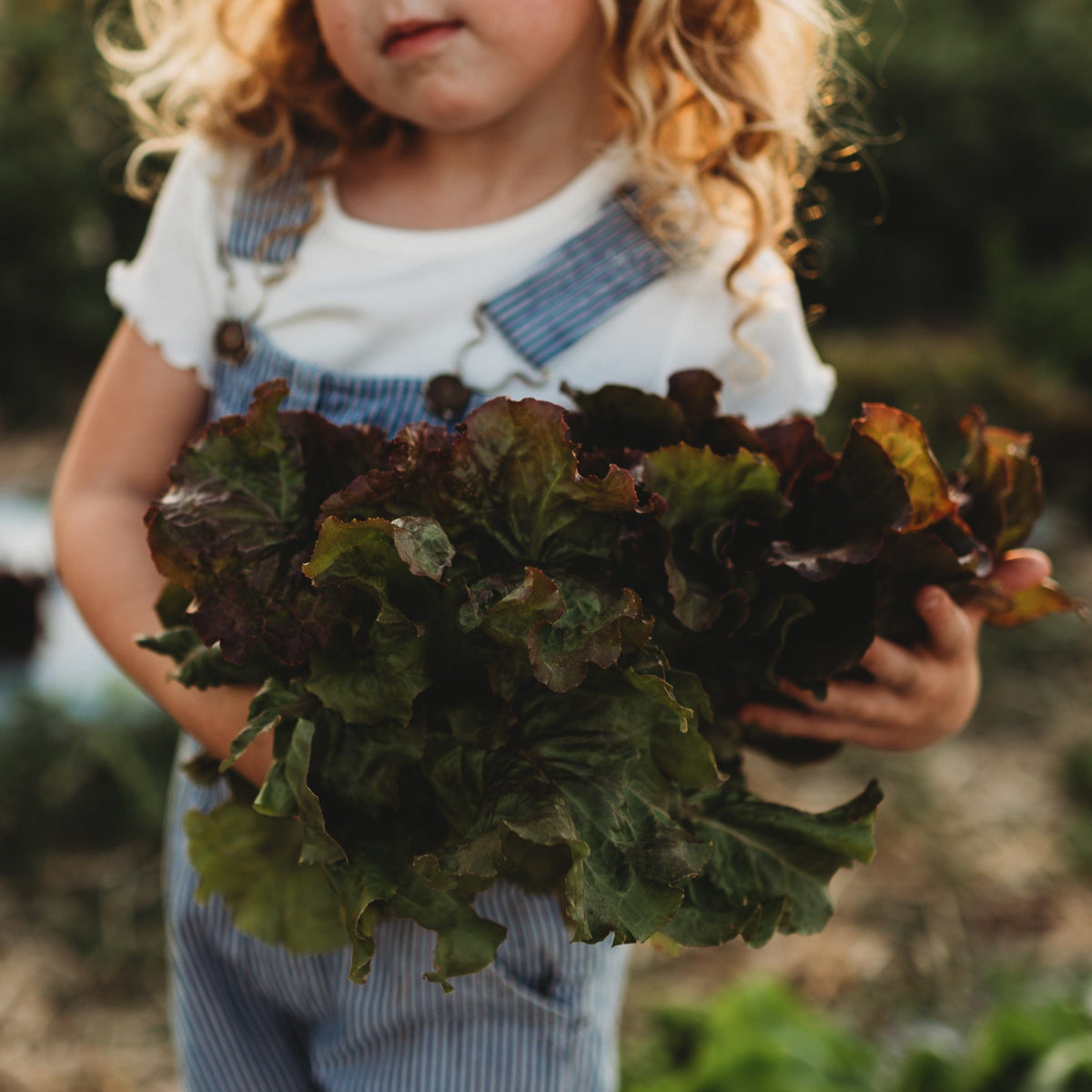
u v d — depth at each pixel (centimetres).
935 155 523
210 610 77
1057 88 535
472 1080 98
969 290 538
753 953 201
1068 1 582
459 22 92
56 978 186
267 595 77
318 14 98
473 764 76
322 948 87
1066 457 371
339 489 81
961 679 94
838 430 319
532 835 67
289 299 108
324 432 82
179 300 113
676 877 70
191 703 94
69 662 238
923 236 537
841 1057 161
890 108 525
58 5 494
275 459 81
